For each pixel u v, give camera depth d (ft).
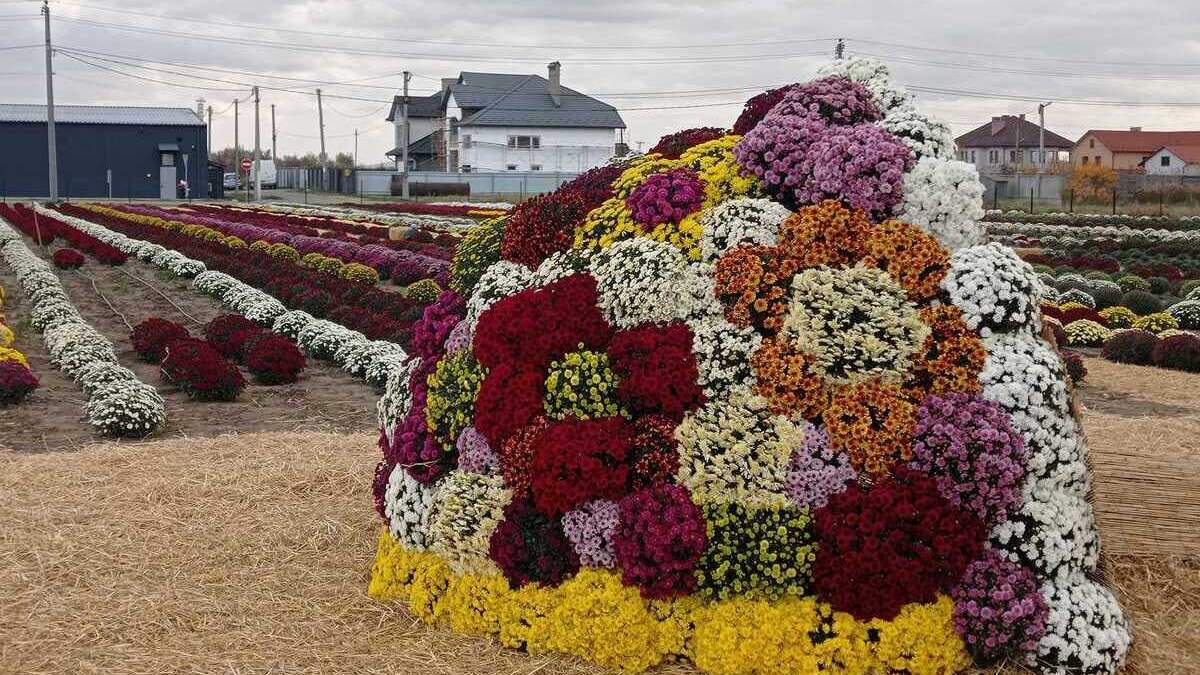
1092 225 164.45
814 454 17.81
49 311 62.90
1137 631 18.94
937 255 18.56
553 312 19.66
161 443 32.83
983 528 17.29
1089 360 55.31
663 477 18.28
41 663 17.80
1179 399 45.24
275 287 77.15
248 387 47.50
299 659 18.04
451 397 20.27
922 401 17.78
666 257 19.77
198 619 19.60
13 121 250.98
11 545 23.20
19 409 41.45
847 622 17.07
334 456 30.76
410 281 86.12
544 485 18.16
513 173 250.78
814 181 19.57
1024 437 17.38
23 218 143.84
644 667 17.81
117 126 257.34
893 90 21.07
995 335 18.20
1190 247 121.70
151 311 72.90
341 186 285.02
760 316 18.98
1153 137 313.32
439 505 19.53
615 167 24.06
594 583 18.08
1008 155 332.80
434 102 317.63
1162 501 21.36
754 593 17.57
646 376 18.54
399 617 19.79
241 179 352.90
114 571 21.89
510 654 18.34
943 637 16.97
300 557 22.85
